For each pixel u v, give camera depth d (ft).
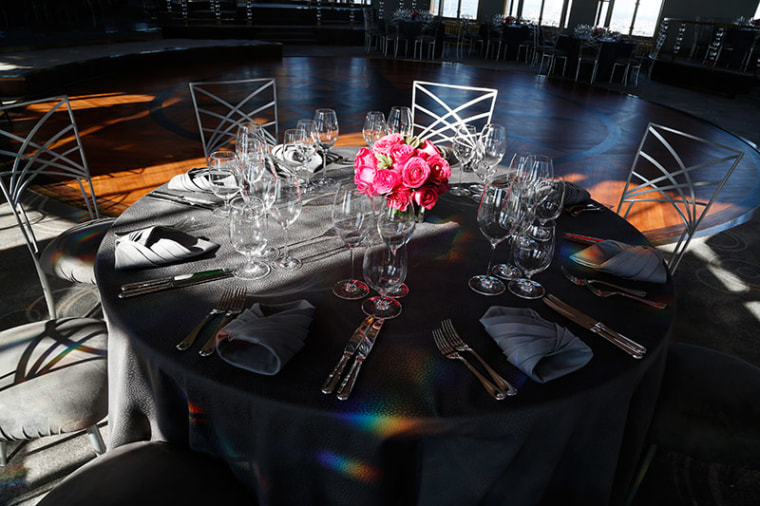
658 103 25.07
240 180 4.96
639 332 3.40
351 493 2.97
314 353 3.07
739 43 30.37
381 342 3.19
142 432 3.61
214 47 29.19
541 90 26.91
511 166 6.70
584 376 2.97
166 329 3.23
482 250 4.50
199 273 3.86
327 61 32.22
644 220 11.56
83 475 3.18
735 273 9.36
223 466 3.32
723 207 12.55
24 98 19.45
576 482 3.43
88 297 7.50
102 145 14.55
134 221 4.71
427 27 34.91
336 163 6.60
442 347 3.15
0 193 10.82
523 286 3.90
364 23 42.42
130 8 31.04
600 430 3.17
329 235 4.63
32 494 4.62
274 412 2.73
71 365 4.20
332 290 3.75
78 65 22.38
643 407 3.53
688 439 4.13
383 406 2.70
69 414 3.97
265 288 3.74
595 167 15.19
